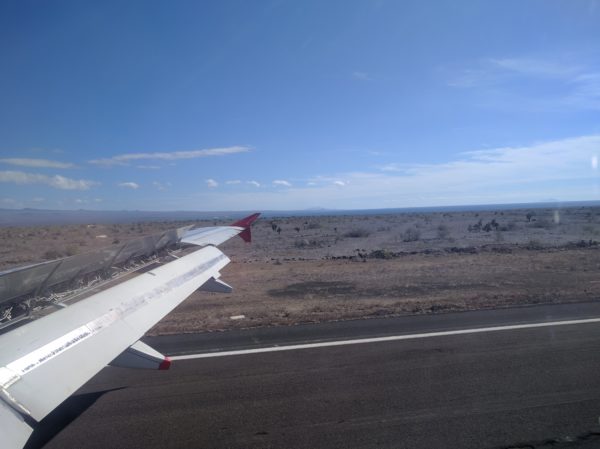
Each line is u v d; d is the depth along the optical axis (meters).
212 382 6.53
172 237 8.95
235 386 6.38
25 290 4.71
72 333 4.05
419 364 7.12
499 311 10.18
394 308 10.69
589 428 5.12
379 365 7.11
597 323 9.10
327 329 9.10
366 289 13.22
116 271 7.04
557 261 17.14
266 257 23.09
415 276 14.96
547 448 4.75
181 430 5.17
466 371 6.80
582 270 15.18
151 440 4.96
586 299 11.10
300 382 6.49
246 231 12.81
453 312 10.20
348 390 6.20
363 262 18.66
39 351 3.62
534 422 5.27
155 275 6.56
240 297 12.52
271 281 14.96
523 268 15.82
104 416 5.50
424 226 46.69
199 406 5.77
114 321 4.61
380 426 5.21
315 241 31.64
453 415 5.45
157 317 5.16
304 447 4.81
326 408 5.68
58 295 5.36
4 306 4.64
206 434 5.08
